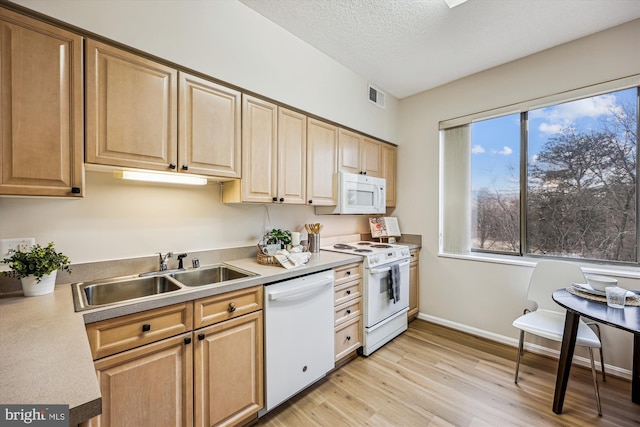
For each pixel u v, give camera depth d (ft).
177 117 5.02
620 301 4.89
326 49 7.79
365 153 9.61
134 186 5.52
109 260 5.20
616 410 5.56
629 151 6.82
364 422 5.30
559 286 6.88
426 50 7.86
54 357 2.40
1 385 1.95
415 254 10.37
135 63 4.55
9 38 3.55
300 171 7.34
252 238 7.45
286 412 5.58
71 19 4.02
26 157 3.66
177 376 4.20
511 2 5.97
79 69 4.03
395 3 6.03
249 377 5.08
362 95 9.39
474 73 9.20
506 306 8.48
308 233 8.28
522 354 7.84
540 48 7.74
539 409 5.63
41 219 4.57
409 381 6.59
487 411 5.57
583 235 7.50
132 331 3.80
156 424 3.99
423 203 10.55
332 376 6.81
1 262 3.92
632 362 6.16
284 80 6.89
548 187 8.07
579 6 6.07
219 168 5.60
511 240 8.77
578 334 5.84
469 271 9.29
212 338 4.58
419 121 10.66
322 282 6.30
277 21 6.63
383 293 8.29
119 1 4.43
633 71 6.57
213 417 4.58
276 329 5.47
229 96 5.79
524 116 8.45
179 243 6.12
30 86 3.69
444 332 9.36
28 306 3.67
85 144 4.09
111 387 3.61
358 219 11.11
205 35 5.44
